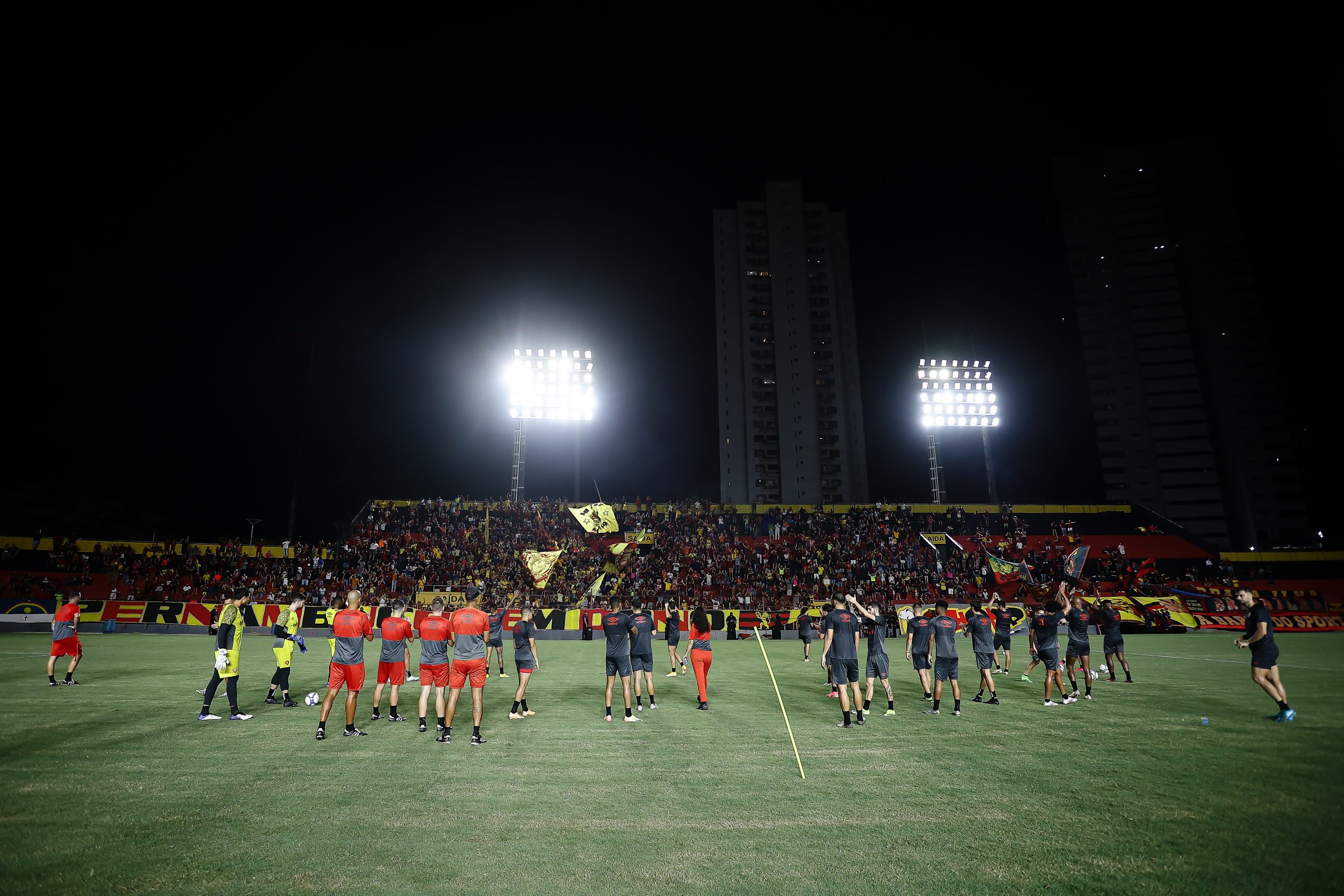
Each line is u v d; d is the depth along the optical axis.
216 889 5.45
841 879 5.71
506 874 5.78
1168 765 9.10
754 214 99.81
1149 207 102.19
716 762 9.42
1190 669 19.42
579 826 6.91
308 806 7.41
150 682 16.17
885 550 51.00
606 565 46.81
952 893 5.47
